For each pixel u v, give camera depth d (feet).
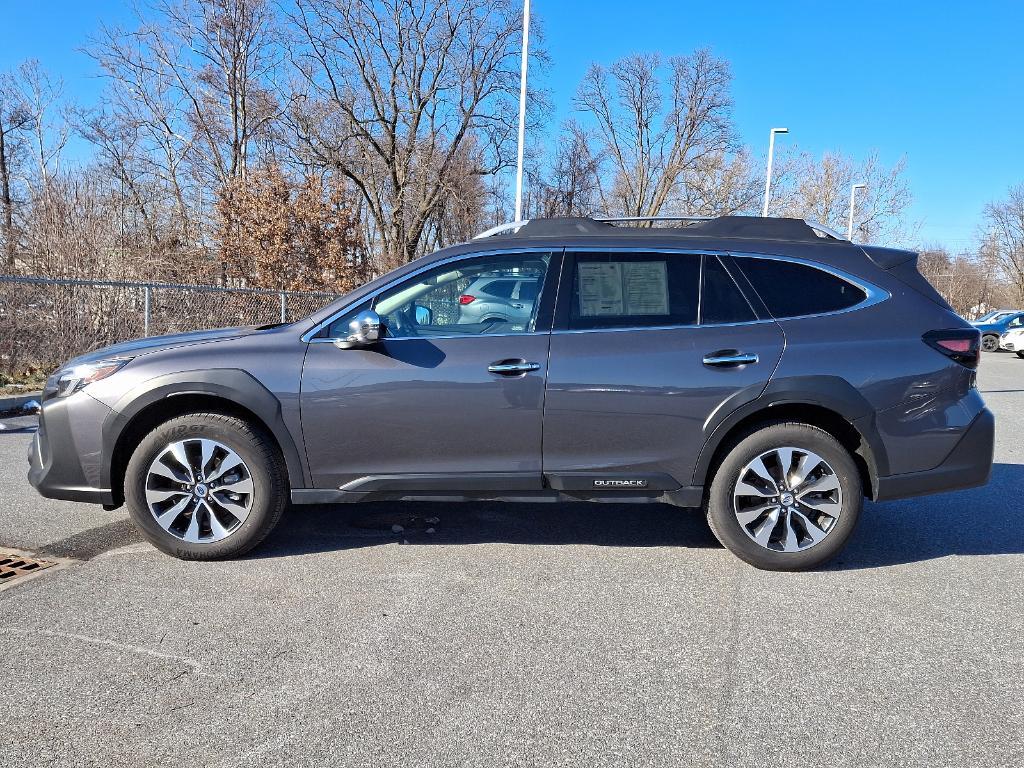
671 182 147.43
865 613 10.67
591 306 12.15
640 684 8.63
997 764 7.18
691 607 10.81
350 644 9.53
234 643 9.52
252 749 7.30
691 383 11.70
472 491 12.09
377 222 105.50
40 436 12.50
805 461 11.89
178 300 35.96
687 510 15.87
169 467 12.07
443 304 12.34
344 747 7.36
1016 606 10.96
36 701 8.10
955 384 11.88
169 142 95.76
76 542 13.24
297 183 64.95
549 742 7.48
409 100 101.55
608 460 11.94
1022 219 202.59
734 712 8.06
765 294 12.13
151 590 11.18
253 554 12.80
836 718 7.97
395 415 11.84
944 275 222.89
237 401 11.76
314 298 45.85
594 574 12.07
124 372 11.91
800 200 166.09
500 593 11.25
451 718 7.88
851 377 11.64
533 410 11.80
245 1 90.53
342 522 14.65
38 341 30.99
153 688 8.39
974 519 15.39
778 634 9.97
